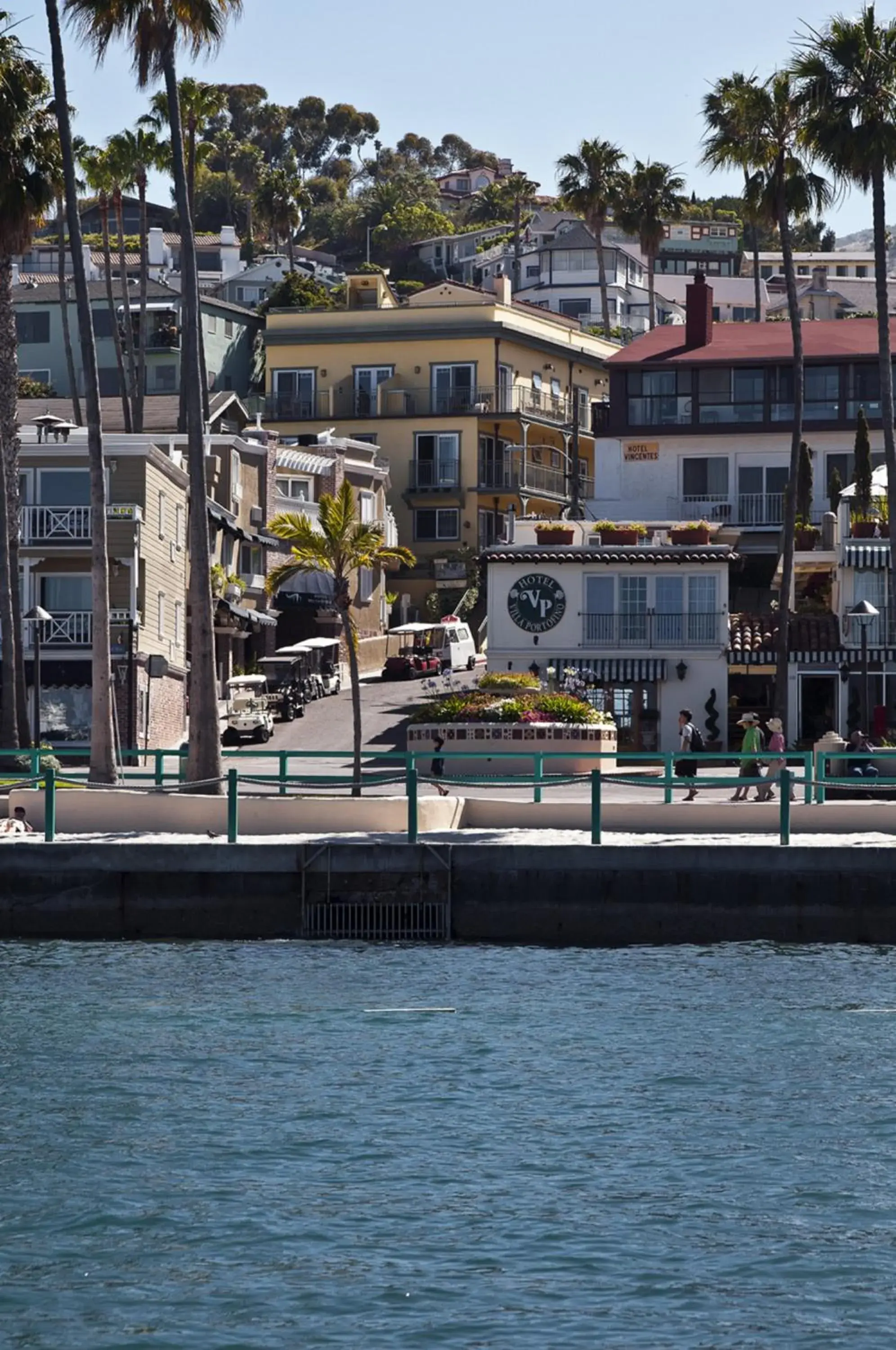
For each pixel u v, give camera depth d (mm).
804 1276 36531
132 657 140750
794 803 80562
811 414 185000
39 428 146375
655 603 144875
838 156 122875
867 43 122125
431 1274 36688
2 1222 39688
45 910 74938
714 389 186250
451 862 74625
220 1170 43281
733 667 144500
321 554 109000
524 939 74562
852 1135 46250
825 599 158375
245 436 190625
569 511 189375
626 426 187000
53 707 141500
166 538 153500
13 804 82312
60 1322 34500
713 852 74250
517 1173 43094
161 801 79938
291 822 79875
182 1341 33656
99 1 98688
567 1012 60844
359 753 77438
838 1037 57156
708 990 64625
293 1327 34219
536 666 144625
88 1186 42094
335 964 69562
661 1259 37469
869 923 74188
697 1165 43719
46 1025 58406
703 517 184625
